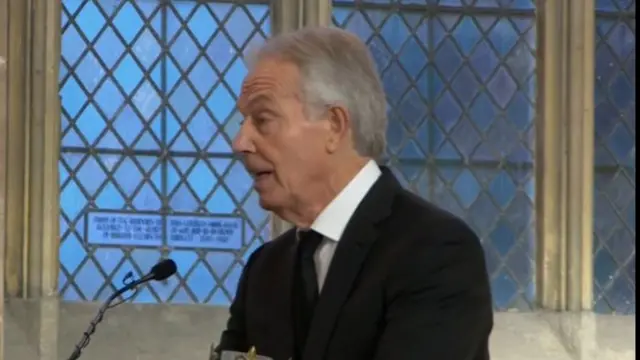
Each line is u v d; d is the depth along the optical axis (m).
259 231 8.58
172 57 8.66
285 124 3.50
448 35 8.90
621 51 8.89
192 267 8.46
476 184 8.77
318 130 3.51
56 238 8.15
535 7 8.90
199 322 8.22
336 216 3.57
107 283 8.33
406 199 3.60
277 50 3.56
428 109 8.80
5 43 7.77
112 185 8.47
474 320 3.38
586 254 8.49
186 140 8.62
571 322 8.43
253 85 3.54
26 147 8.03
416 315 3.33
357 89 3.54
